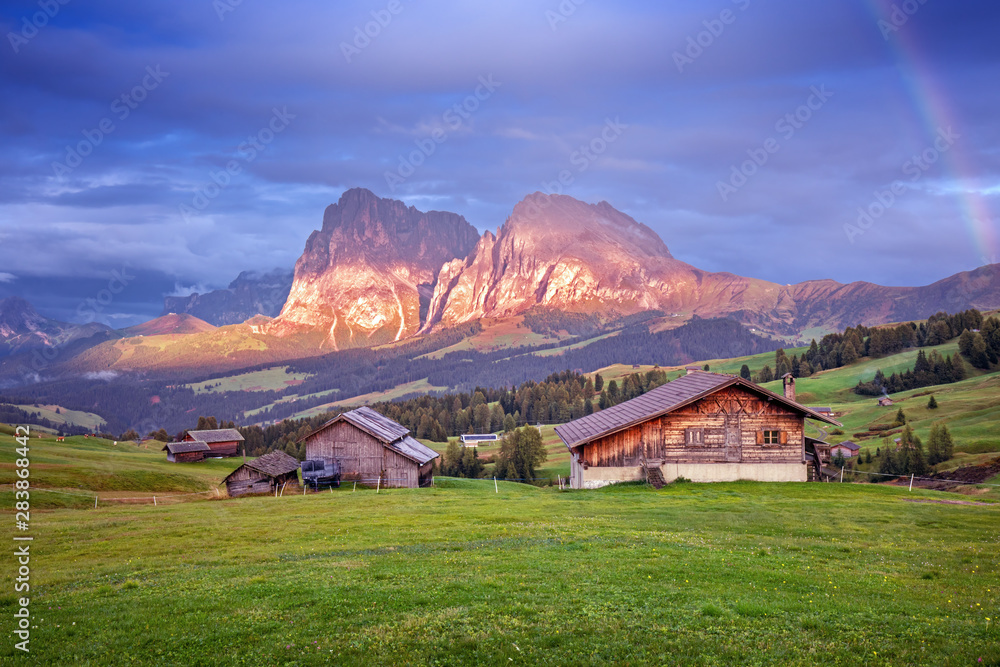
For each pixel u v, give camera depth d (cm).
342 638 1398
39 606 1719
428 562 2083
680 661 1246
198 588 1834
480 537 2581
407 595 1677
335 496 4622
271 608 1605
